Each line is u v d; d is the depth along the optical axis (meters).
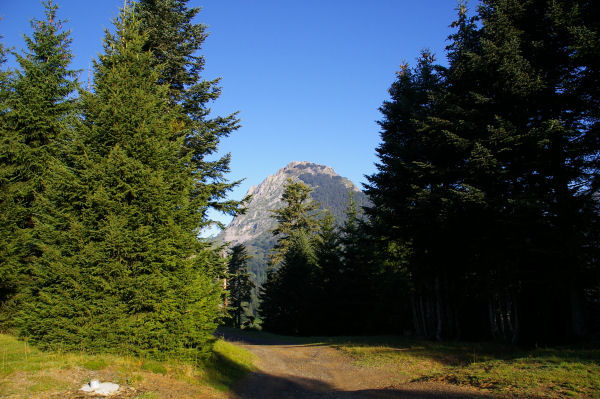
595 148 13.87
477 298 20.00
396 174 21.81
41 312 9.29
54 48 15.55
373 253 35.03
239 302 53.22
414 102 23.39
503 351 15.30
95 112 10.95
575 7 13.61
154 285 9.86
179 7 17.53
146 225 10.49
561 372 9.13
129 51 11.98
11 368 7.76
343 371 14.74
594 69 13.84
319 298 40.38
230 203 16.97
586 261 13.82
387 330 34.09
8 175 13.35
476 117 17.20
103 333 9.44
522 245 14.44
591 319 16.33
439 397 8.64
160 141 11.42
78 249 9.94
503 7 16.30
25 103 14.38
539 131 14.00
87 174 9.95
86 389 7.39
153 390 8.19
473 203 15.52
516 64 15.15
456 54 19.27
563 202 13.91
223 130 17.66
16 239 12.33
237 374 12.52
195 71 17.92
